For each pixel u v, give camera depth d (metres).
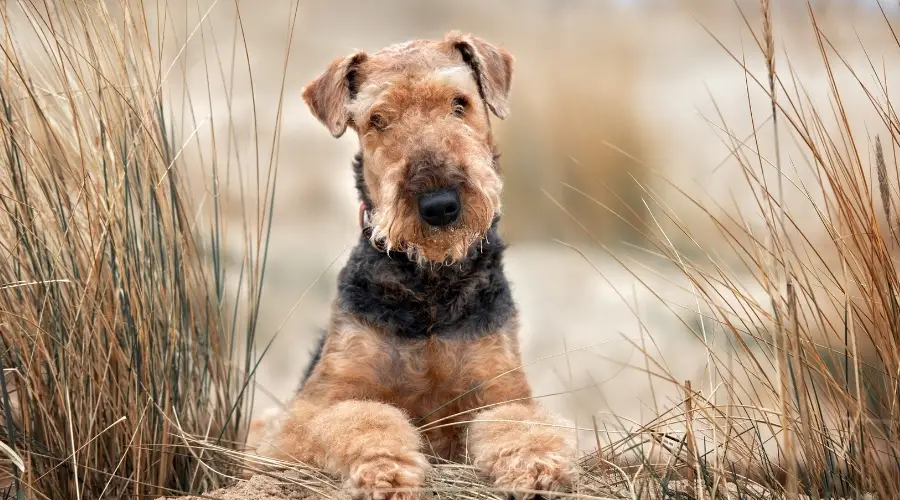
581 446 4.12
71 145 3.21
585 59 10.66
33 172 2.88
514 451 2.67
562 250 8.16
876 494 2.36
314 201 9.05
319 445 2.97
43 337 2.89
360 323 3.29
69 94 2.92
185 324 3.26
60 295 2.96
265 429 3.67
